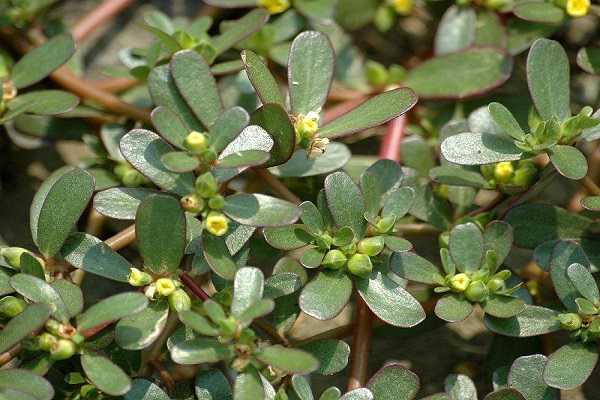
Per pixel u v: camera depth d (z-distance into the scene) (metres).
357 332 0.46
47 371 0.43
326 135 0.44
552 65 0.44
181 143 0.42
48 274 0.43
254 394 0.41
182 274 0.43
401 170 0.45
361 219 0.43
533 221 0.45
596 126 0.44
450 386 0.44
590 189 0.47
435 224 0.47
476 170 0.47
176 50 0.47
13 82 0.47
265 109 0.42
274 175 0.47
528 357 0.43
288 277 0.43
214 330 0.41
